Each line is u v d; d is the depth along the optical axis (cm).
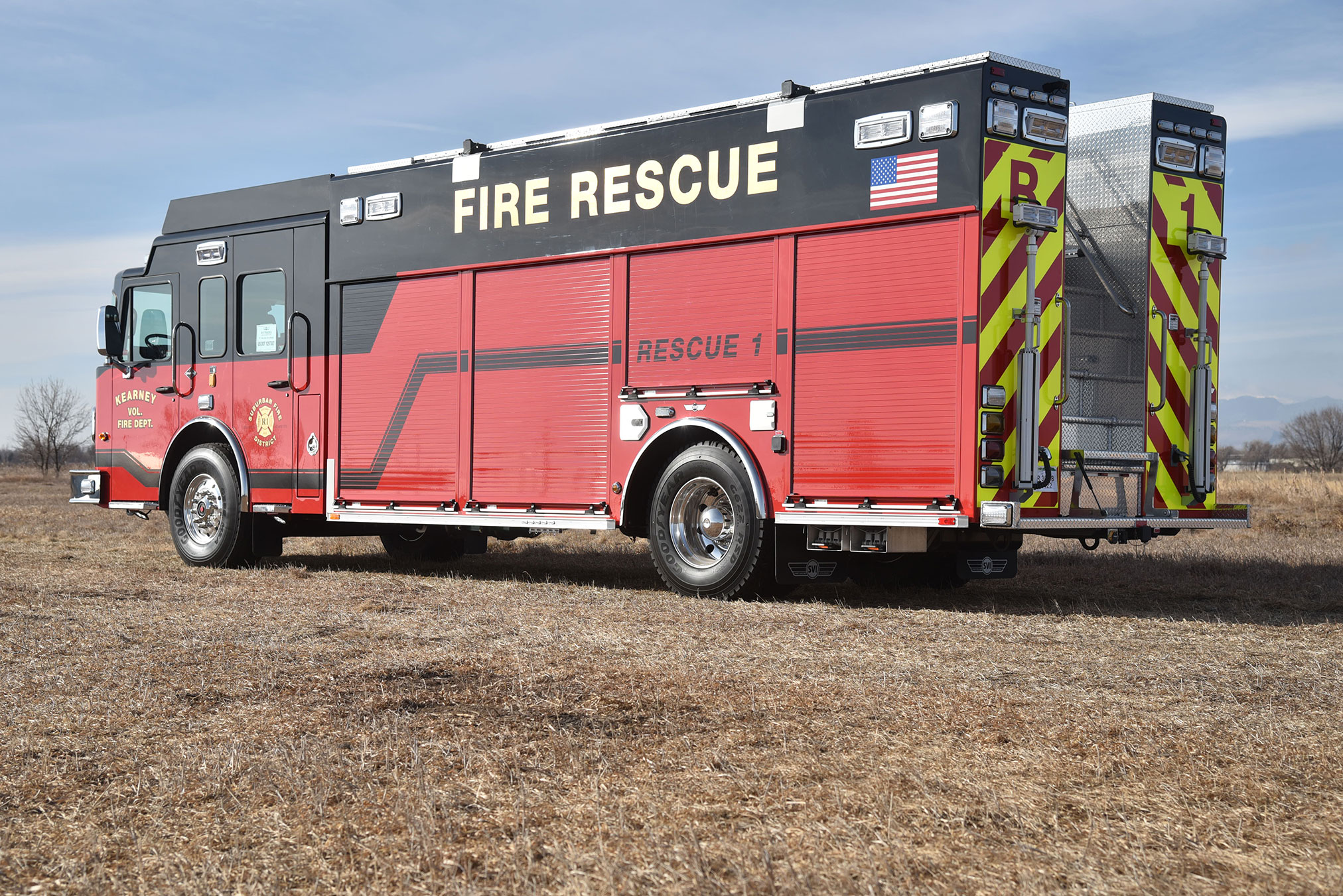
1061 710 457
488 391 925
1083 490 760
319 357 1023
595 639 627
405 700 474
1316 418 8675
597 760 387
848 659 570
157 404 1145
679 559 834
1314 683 512
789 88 795
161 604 775
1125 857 298
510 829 321
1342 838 312
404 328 973
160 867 297
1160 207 797
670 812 333
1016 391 724
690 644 611
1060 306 746
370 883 285
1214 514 825
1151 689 500
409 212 973
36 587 845
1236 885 281
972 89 718
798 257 781
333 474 1009
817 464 770
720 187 816
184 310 1126
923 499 730
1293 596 826
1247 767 378
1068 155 814
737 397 804
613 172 867
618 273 862
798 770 373
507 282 919
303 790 354
